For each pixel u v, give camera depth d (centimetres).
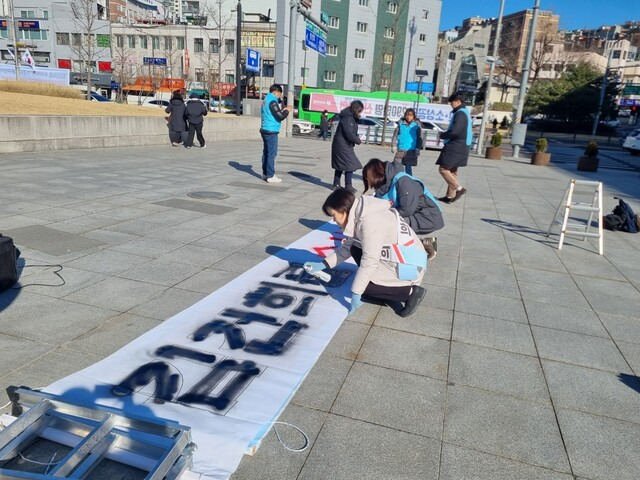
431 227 512
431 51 5303
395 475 220
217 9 6066
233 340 328
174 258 479
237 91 2586
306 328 354
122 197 719
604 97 4859
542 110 5078
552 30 6869
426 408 270
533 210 885
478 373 310
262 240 563
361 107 817
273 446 233
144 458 216
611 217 759
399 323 376
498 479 221
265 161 948
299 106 3341
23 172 852
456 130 845
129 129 1371
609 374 318
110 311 358
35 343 307
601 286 489
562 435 254
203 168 1077
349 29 4847
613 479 224
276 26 4769
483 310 411
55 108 1395
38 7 5384
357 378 296
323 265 417
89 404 229
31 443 222
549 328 383
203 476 208
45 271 422
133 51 5559
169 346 313
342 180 1062
